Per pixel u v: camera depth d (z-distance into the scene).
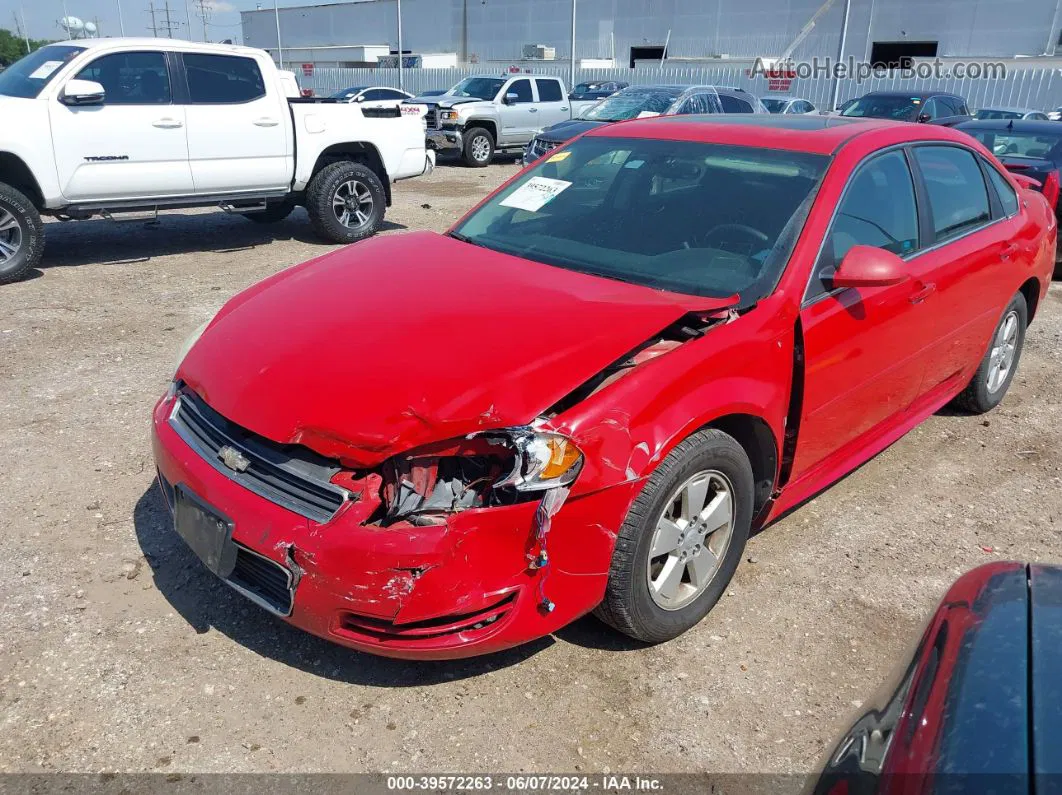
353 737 2.59
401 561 2.35
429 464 2.46
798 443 3.35
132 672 2.81
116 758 2.48
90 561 3.38
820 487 3.71
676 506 2.89
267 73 8.87
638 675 2.90
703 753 2.59
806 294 3.22
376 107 9.96
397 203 12.56
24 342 5.89
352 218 9.91
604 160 4.06
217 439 2.79
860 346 3.49
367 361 2.67
